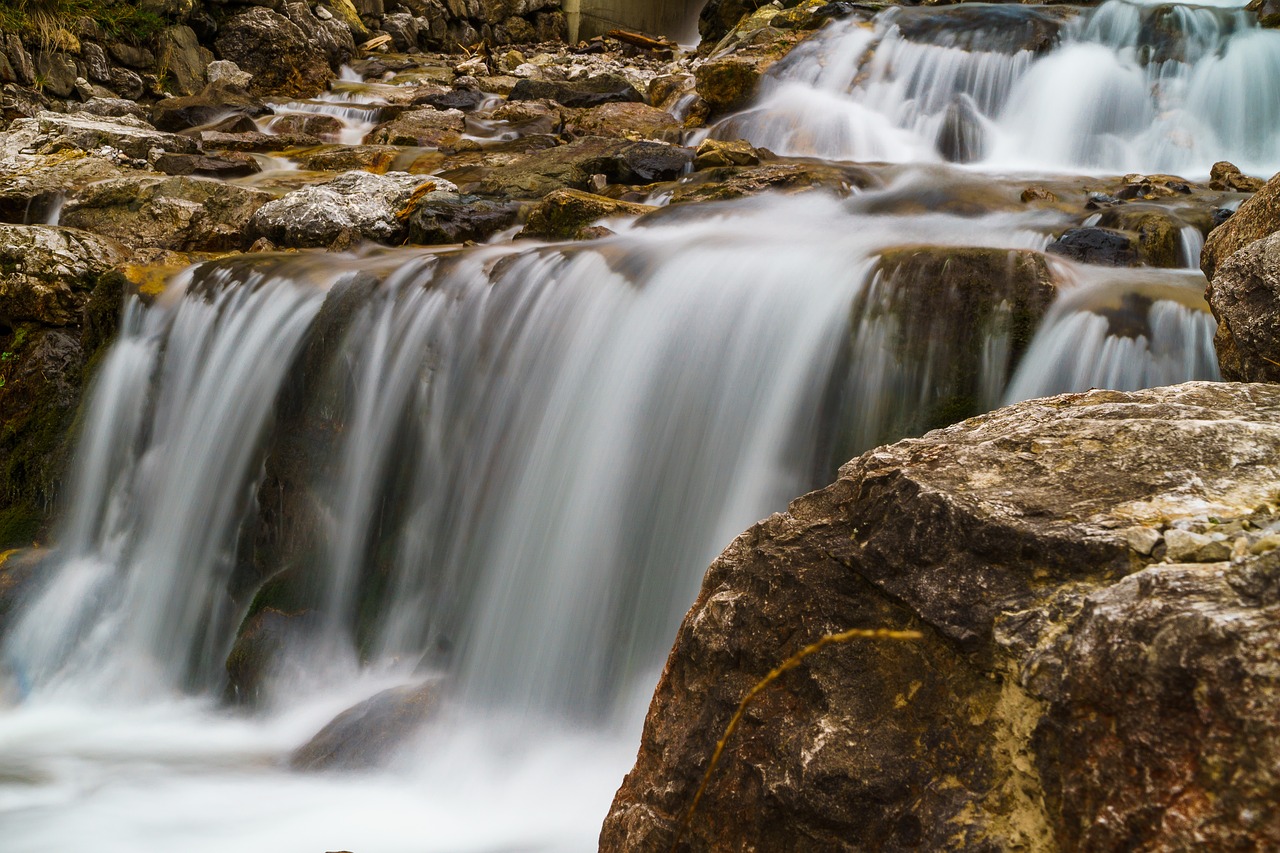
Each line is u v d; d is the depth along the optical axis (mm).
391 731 5082
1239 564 1849
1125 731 1810
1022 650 2031
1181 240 7203
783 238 6949
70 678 6617
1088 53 12180
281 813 4668
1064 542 2098
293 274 7543
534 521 5973
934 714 2184
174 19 18422
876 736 2232
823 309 5562
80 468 7750
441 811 4625
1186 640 1754
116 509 7484
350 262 7883
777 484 5426
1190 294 5305
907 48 13336
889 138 12383
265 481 6762
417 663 5895
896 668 2277
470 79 20031
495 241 9289
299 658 6137
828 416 5422
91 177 11102
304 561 6531
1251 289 3158
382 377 6734
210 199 10344
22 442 8172
